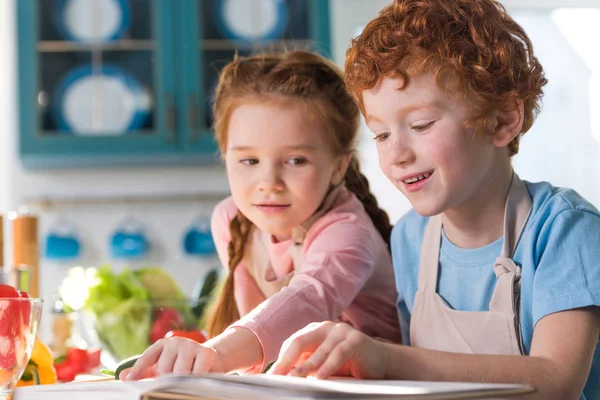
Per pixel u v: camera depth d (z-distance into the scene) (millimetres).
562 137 3562
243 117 1315
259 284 1450
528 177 3559
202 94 3393
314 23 3402
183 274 3615
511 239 1089
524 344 1071
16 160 3596
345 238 1291
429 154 969
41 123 3377
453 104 965
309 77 1334
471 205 1093
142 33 3406
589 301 981
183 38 3395
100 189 3635
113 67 3402
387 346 863
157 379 713
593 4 3549
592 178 3549
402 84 965
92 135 3375
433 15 976
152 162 3602
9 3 3730
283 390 672
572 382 908
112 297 1743
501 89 996
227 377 713
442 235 1186
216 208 1573
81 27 3396
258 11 3398
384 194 3424
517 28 1068
